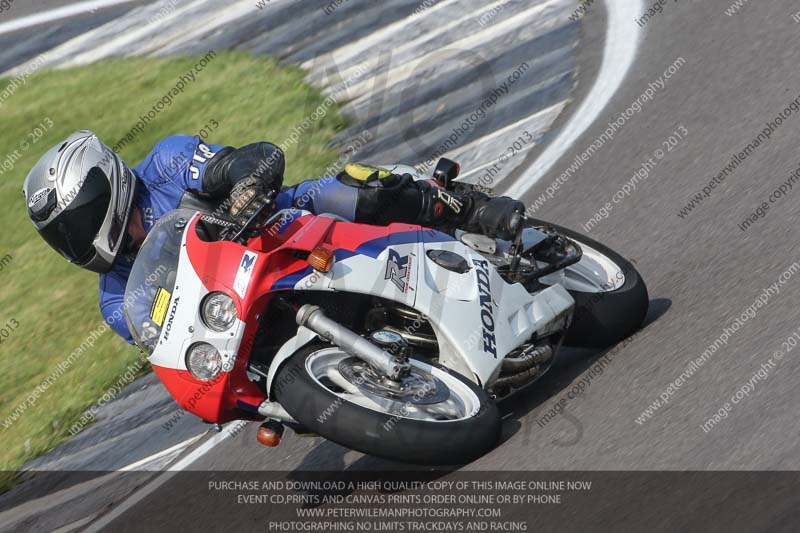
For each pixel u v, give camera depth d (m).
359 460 16.83
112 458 22.48
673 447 13.33
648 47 34.81
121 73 50.78
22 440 25.77
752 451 12.55
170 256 15.25
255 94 43.88
